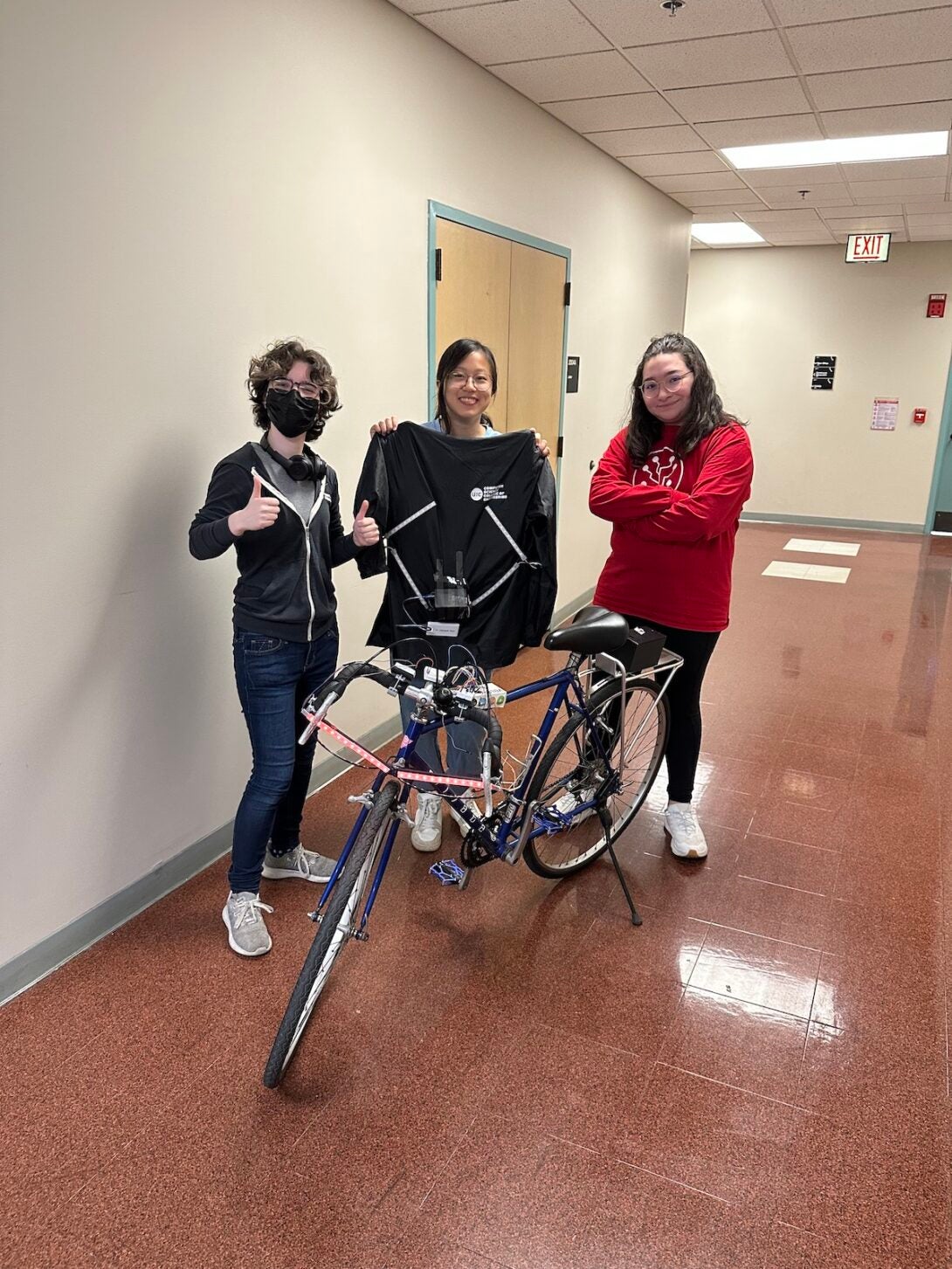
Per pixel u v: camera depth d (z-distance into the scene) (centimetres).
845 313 840
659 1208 147
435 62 310
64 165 176
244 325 233
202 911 226
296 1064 177
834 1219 145
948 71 348
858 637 491
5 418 172
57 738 195
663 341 218
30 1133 159
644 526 214
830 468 880
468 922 224
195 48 205
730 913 230
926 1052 183
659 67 343
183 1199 147
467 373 227
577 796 222
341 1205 146
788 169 513
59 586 189
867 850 263
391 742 335
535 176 401
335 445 281
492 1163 155
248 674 202
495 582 230
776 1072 177
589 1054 181
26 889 193
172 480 214
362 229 279
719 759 327
